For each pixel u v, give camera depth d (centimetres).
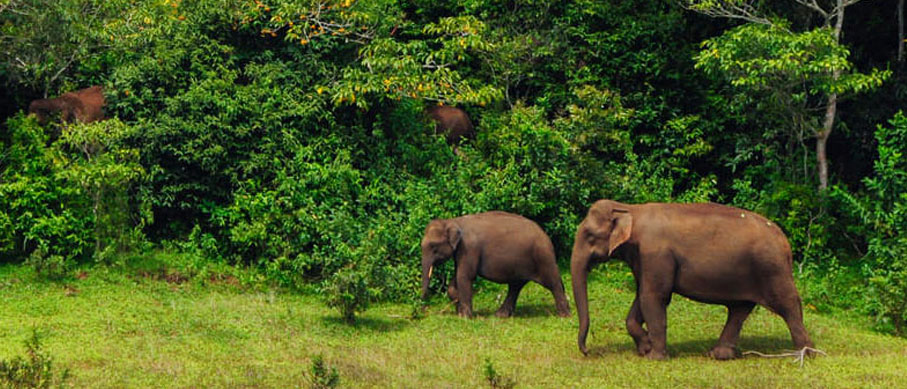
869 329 1391
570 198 1678
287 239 1548
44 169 1534
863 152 1962
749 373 1040
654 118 2002
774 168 1875
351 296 1292
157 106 1655
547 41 2023
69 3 1588
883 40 2002
